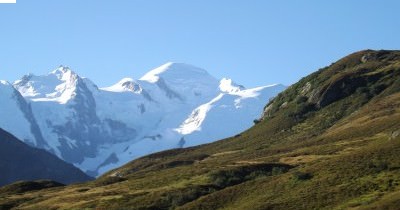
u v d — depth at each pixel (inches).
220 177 6245.1
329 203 4087.1
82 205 5905.5
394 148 5004.9
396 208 3526.1
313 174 4926.2
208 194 5383.9
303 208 4109.3
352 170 4675.2
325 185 4488.2
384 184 4207.7
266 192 4800.7
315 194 4328.3
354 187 4261.8
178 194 5684.1
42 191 7854.3
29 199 7003.0
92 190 7062.0
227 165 7322.8
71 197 6565.0
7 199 7145.7
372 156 4933.6
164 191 5925.2
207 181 6240.2
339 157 5300.2
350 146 7027.6
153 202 5561.0
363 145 6870.1
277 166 6574.8
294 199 4345.5
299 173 4960.6
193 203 4995.1
